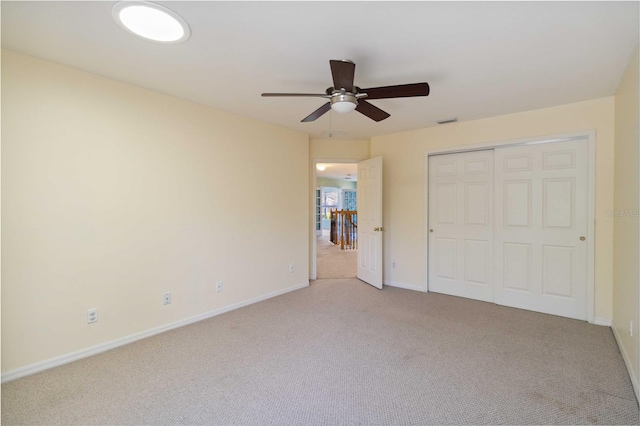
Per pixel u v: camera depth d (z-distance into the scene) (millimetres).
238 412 1809
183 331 2945
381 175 4336
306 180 4504
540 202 3430
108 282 2580
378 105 3191
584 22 1753
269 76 2502
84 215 2443
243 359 2412
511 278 3635
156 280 2885
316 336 2830
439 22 1753
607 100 2977
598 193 3041
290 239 4273
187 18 1722
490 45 2008
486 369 2254
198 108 3182
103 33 1889
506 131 3539
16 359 2152
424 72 2412
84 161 2438
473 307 3617
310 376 2176
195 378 2152
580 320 3191
